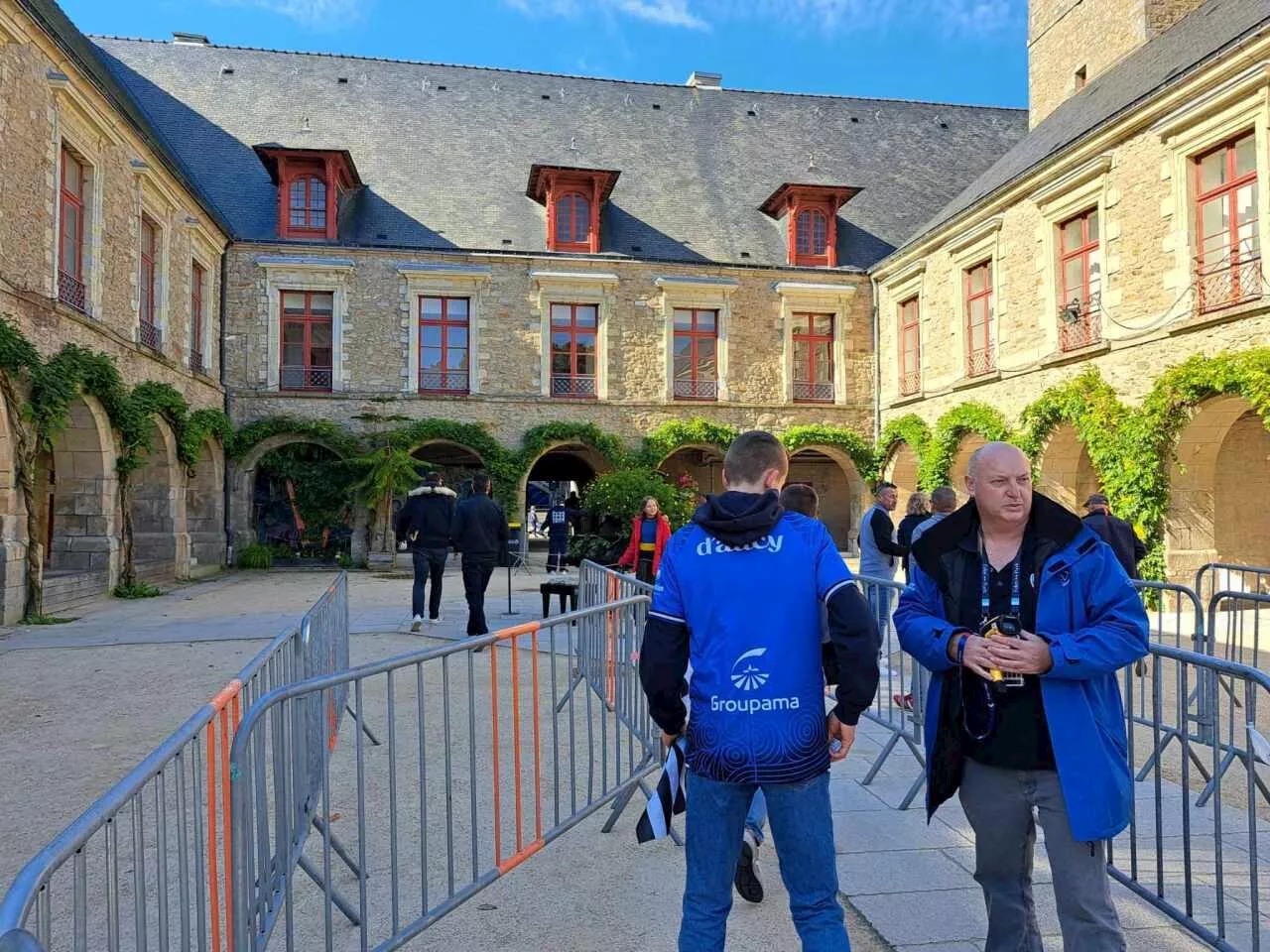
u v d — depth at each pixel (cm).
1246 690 253
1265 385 1095
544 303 2134
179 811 210
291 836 258
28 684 687
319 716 322
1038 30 2102
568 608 1123
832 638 218
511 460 2086
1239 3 1430
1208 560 1259
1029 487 229
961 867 348
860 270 2242
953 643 227
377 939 295
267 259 2020
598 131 2492
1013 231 1667
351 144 2297
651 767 429
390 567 2019
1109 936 216
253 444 1994
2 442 1055
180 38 2416
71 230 1280
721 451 2203
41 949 123
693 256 2223
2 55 1048
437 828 391
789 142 2577
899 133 2673
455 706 616
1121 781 217
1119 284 1388
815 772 220
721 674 221
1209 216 1249
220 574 1817
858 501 2231
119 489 1377
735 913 311
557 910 313
